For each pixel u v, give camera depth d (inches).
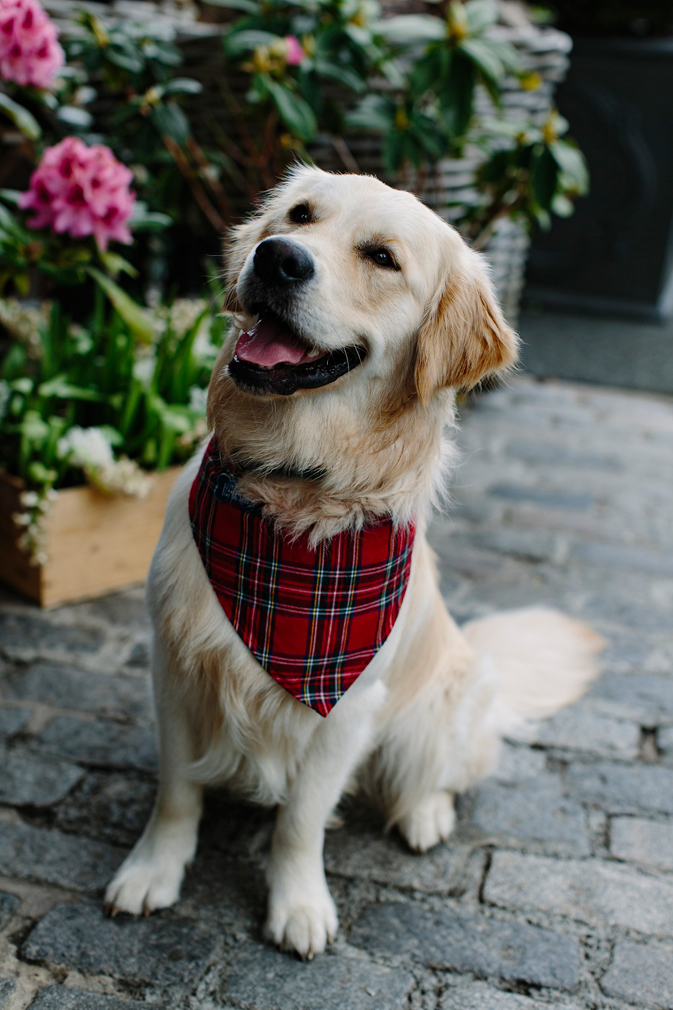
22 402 115.9
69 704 97.8
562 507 152.1
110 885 75.2
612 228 257.1
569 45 186.4
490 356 71.5
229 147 156.5
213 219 154.0
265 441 68.2
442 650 87.7
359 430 68.8
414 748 84.3
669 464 171.0
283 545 68.9
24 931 71.9
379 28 142.3
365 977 70.7
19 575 114.7
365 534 70.4
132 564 119.1
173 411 115.9
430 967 71.9
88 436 109.3
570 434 181.9
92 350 117.6
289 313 62.9
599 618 121.6
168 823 76.8
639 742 99.3
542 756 96.7
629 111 245.1
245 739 73.2
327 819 86.2
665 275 258.5
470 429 181.3
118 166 111.7
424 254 67.8
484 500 153.0
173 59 136.4
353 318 64.9
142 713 97.7
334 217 67.1
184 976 69.4
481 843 85.4
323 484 69.8
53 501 106.9
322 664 69.7
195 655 70.1
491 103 165.6
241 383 63.6
